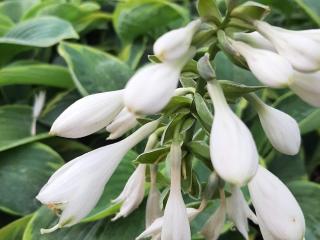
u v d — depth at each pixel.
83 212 0.19
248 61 0.17
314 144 0.40
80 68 0.35
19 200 0.31
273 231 0.18
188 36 0.17
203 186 0.21
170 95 0.16
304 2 0.40
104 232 0.27
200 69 0.18
